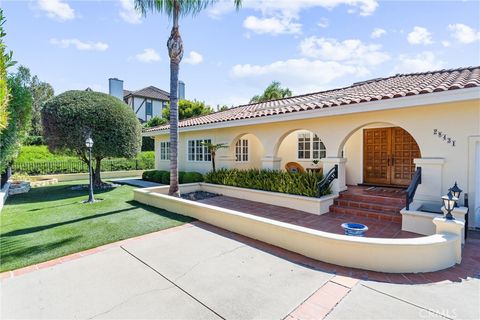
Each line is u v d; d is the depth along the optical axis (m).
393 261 5.00
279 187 11.28
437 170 8.00
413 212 7.50
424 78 10.73
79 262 5.54
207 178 15.19
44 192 14.85
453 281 4.64
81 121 14.49
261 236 6.84
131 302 4.05
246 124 12.73
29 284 4.61
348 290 4.36
